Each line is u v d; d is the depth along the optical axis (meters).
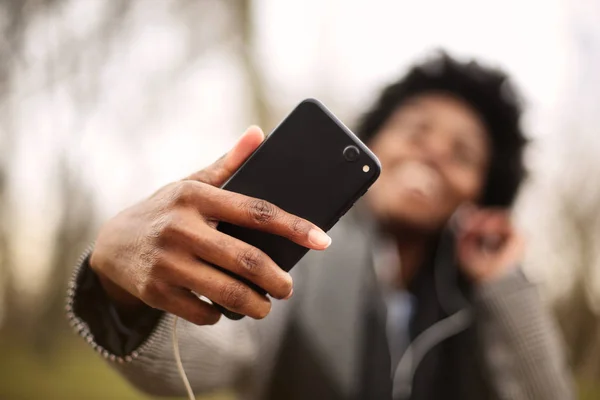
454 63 1.16
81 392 2.16
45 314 2.37
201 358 0.74
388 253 1.10
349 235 1.08
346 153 0.55
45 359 2.34
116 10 2.50
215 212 0.47
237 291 0.46
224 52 2.84
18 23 2.33
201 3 2.76
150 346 0.60
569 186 2.14
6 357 2.33
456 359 1.08
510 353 1.10
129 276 0.49
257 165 0.55
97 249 0.51
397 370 1.03
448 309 1.10
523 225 2.08
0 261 2.32
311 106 0.56
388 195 1.10
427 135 1.12
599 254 2.09
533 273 1.21
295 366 0.94
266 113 2.92
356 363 0.95
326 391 0.93
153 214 0.48
